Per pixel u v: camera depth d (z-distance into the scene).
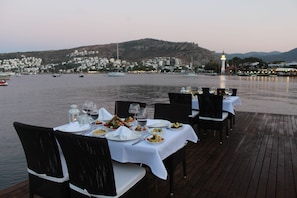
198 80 58.56
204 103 4.18
